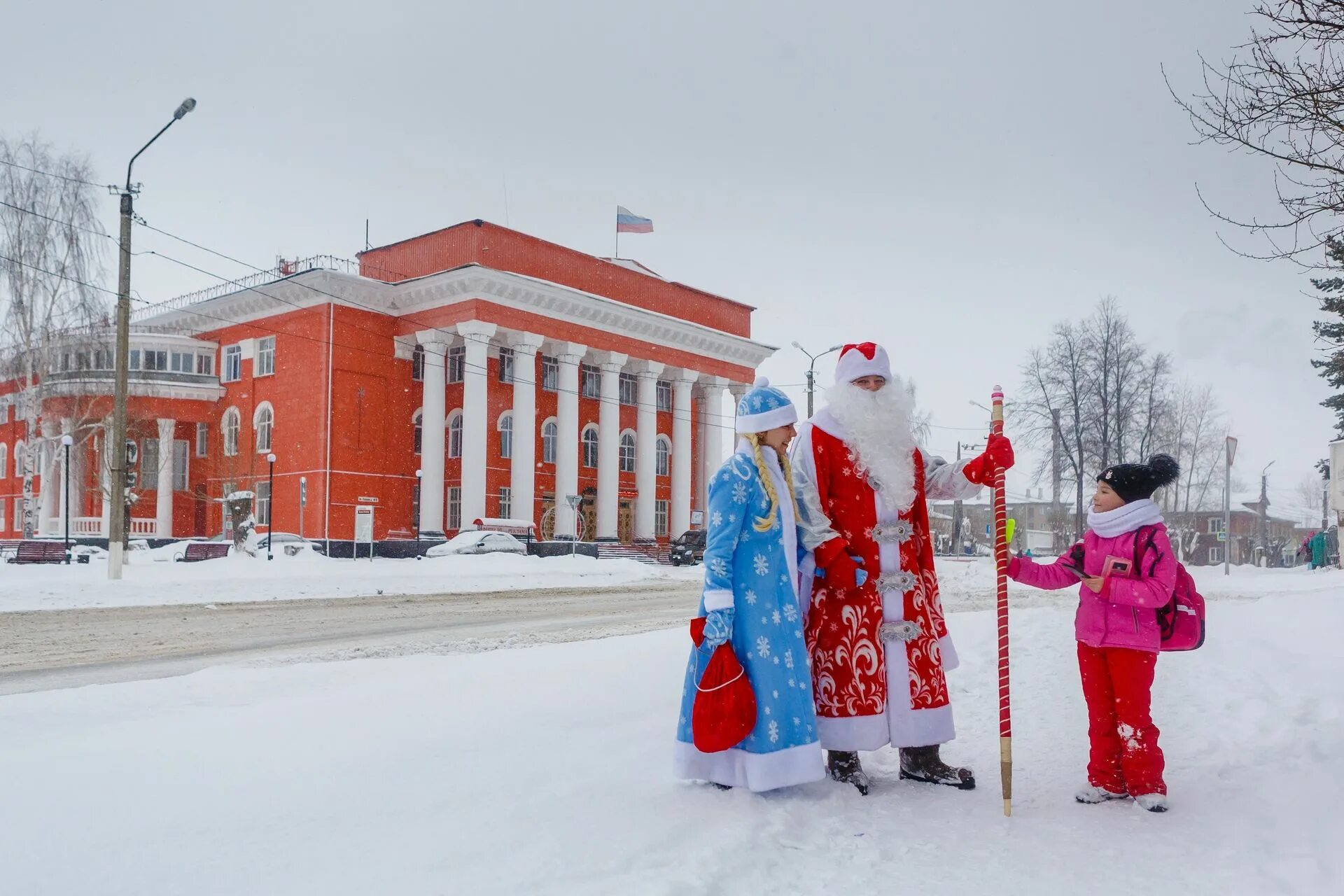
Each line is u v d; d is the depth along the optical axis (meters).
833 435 4.45
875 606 4.29
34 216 35.16
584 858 3.03
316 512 37.50
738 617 4.07
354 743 4.45
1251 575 27.45
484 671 6.89
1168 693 6.14
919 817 3.85
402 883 2.77
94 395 39.12
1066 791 4.28
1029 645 7.99
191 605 18.36
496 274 37.09
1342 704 5.32
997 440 4.30
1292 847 3.43
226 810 3.38
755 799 3.84
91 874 2.79
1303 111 6.10
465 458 37.44
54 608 17.28
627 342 44.00
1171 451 47.41
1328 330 16.91
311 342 38.34
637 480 45.62
